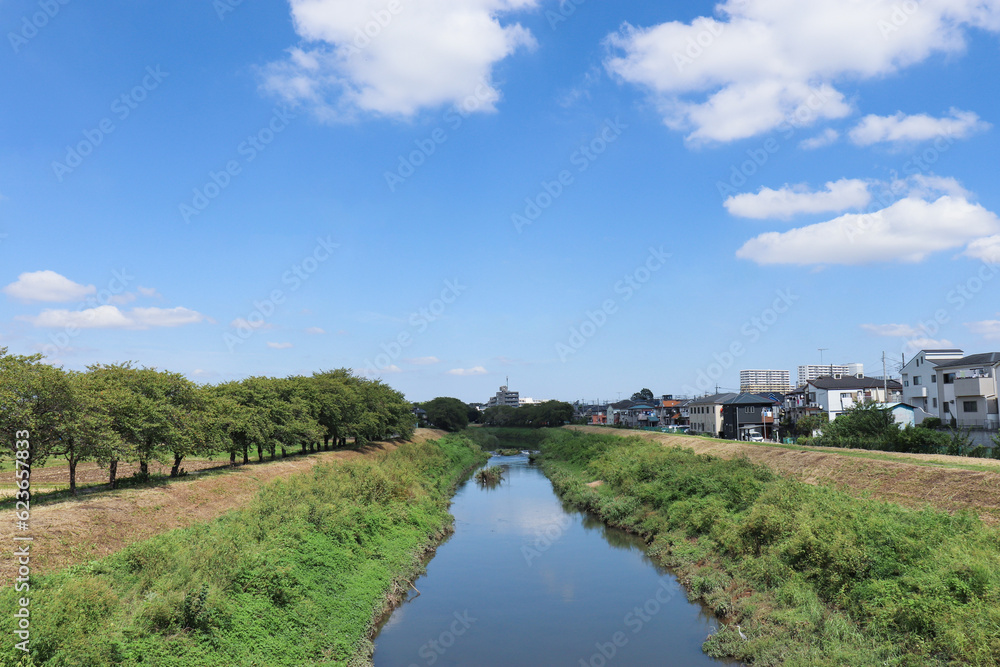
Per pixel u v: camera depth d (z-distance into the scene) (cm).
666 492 3266
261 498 2523
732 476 3025
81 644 1155
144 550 1656
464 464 7044
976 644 1251
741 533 2281
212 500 2525
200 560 1666
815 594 1748
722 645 1756
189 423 2778
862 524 1864
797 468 3306
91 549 1711
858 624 1546
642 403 12156
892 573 1634
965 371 4750
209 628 1430
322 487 2880
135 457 2373
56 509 1902
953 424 4609
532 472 6806
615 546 3117
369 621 1947
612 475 4294
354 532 2461
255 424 3588
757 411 7350
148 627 1343
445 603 2275
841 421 4450
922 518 1856
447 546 3148
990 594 1369
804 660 1475
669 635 1927
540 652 1831
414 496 3538
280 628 1606
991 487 2064
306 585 1866
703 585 2206
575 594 2364
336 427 4959
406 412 7144
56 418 2092
